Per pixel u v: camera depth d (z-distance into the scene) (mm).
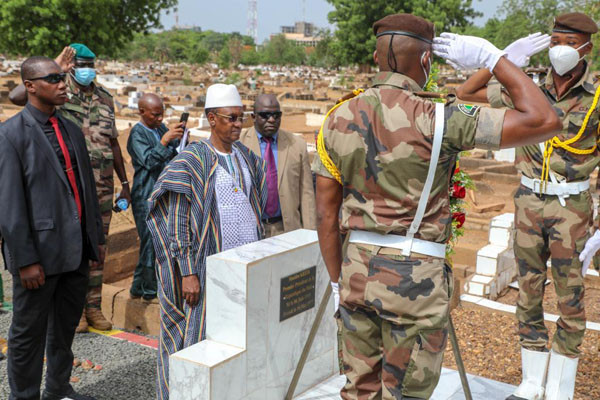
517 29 41688
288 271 3545
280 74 79938
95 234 3791
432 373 2117
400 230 2051
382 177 2029
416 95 2070
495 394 3910
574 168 3775
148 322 5461
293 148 5137
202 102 30172
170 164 3627
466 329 5723
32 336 3537
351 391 2328
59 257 3529
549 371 4012
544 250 4004
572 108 3727
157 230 3652
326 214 2248
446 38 2109
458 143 1946
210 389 3094
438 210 2070
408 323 2062
